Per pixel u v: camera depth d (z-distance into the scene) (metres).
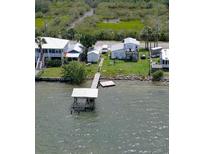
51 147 42.03
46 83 64.19
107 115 50.72
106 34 90.62
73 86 62.94
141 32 88.62
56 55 72.44
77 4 119.31
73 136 44.69
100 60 74.38
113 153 40.81
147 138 44.12
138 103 54.84
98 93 59.22
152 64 69.19
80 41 81.25
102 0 123.56
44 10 113.19
